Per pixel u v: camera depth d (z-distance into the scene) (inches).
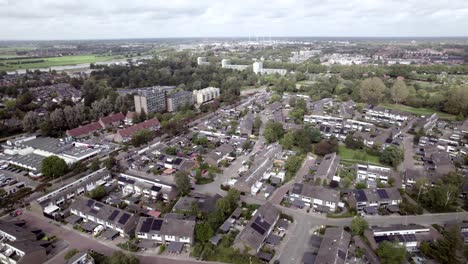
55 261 3909.9
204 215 4744.1
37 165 6515.8
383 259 3806.6
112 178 6181.1
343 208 5078.7
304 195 5191.9
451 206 5088.6
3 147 7859.3
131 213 4576.8
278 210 4758.9
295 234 4424.2
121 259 3543.3
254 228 4170.8
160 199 5300.2
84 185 5600.4
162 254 4040.4
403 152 7175.2
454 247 3801.7
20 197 5413.4
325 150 7145.7
